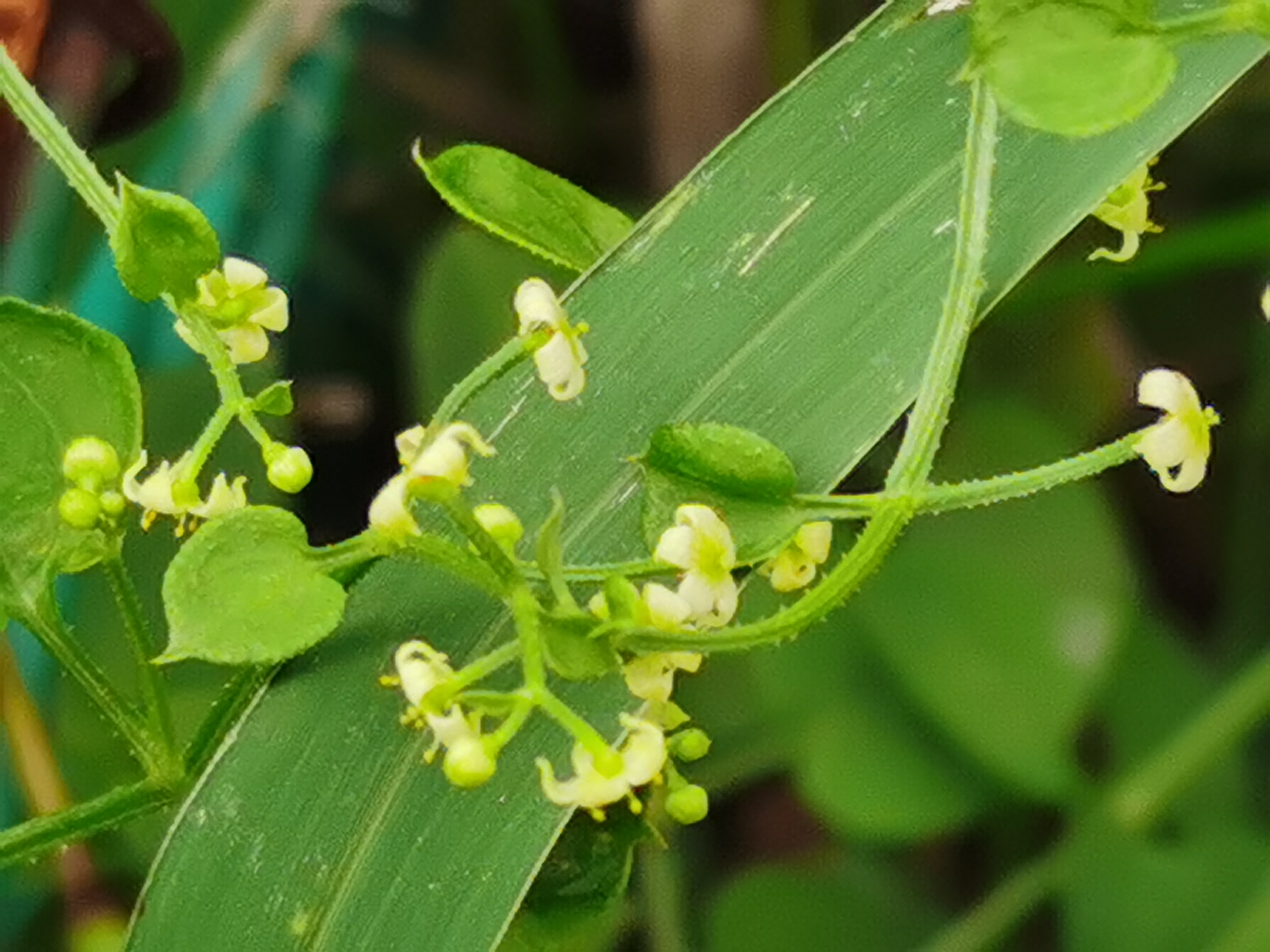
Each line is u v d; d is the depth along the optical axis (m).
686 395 0.13
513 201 0.14
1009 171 0.13
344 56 0.20
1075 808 0.18
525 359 0.12
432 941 0.12
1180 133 0.13
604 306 0.13
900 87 0.14
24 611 0.12
